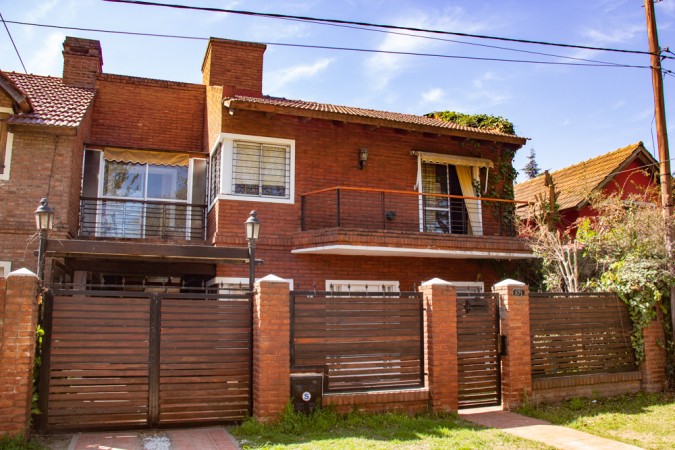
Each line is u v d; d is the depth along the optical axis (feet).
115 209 44.16
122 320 23.48
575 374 31.83
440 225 48.21
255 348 24.84
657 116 38.22
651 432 24.84
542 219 45.75
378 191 41.78
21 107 37.60
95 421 22.75
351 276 43.62
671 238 35.01
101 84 50.21
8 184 36.99
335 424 24.56
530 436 23.86
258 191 42.09
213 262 38.83
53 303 22.71
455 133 46.29
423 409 27.14
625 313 34.17
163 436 22.44
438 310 27.63
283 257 41.68
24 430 20.85
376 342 26.84
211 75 49.98
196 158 46.83
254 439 22.07
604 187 57.41
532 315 31.07
